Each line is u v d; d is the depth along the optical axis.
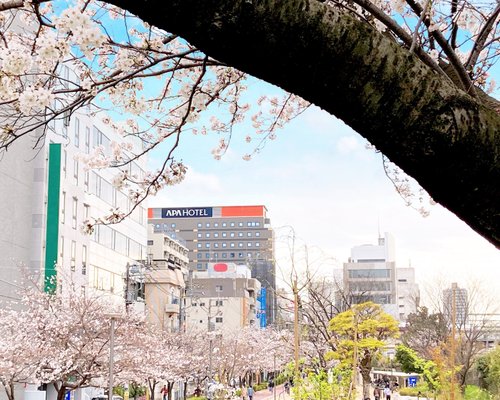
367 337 21.97
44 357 19.48
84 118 35.53
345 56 1.60
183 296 60.94
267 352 60.94
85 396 34.47
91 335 20.64
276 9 1.57
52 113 3.65
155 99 4.83
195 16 1.57
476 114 1.64
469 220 1.72
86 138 36.03
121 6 1.61
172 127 5.13
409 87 1.62
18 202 30.12
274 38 1.58
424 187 1.74
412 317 45.09
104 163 6.30
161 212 161.25
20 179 30.25
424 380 30.23
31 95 3.56
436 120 1.62
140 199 5.33
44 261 30.92
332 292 29.69
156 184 5.32
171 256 71.31
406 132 1.63
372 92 1.62
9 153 29.41
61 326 20.64
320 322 23.61
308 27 1.58
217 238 156.75
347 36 1.60
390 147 1.68
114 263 42.47
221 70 4.94
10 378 19.12
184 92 4.80
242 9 1.55
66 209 32.69
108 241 41.19
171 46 4.66
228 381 47.09
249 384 61.31
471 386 30.98
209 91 5.04
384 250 92.00
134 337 23.34
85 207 36.47
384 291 81.38
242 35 1.58
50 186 31.42
